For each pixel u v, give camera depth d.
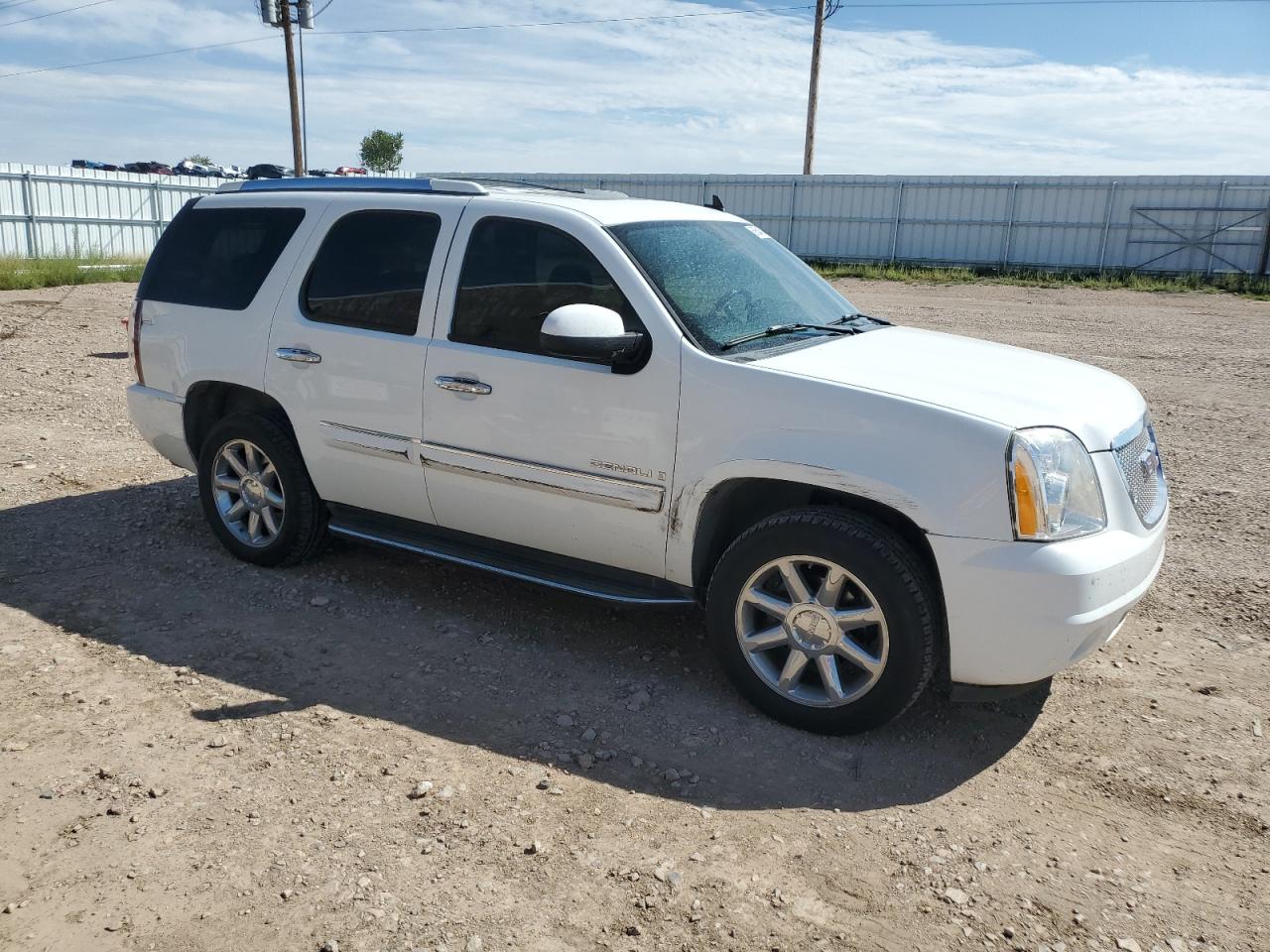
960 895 2.84
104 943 2.56
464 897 2.77
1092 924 2.74
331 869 2.87
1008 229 29.48
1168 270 27.47
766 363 3.71
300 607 4.68
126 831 3.01
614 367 3.85
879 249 31.62
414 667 4.13
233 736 3.56
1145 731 3.77
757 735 3.69
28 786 3.21
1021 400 3.56
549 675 4.11
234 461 5.09
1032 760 3.58
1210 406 9.78
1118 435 3.64
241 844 2.96
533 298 4.11
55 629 4.37
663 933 2.66
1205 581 5.21
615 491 3.91
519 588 5.00
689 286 4.04
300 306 4.76
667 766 3.47
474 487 4.31
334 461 4.71
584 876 2.88
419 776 3.35
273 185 5.20
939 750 3.63
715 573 3.79
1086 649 3.46
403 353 4.38
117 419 8.27
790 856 3.00
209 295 5.12
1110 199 27.84
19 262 22.55
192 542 5.47
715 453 3.69
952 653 3.44
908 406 3.41
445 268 4.34
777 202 32.94
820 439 3.51
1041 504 3.29
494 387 4.14
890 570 3.40
